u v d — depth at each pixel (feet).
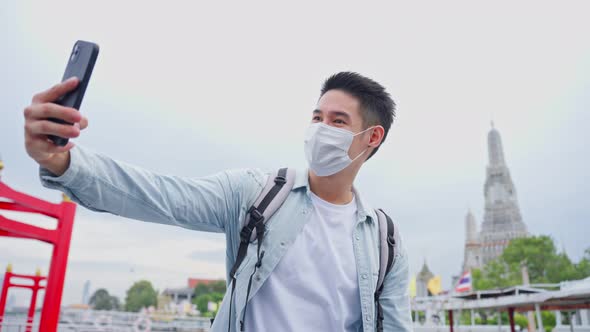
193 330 76.43
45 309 19.75
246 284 5.76
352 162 7.02
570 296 40.37
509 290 50.47
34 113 3.48
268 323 5.69
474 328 72.54
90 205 4.63
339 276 6.15
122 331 54.90
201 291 300.81
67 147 3.91
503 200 365.40
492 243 346.54
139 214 5.01
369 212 7.11
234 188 6.18
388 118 7.56
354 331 6.49
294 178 6.68
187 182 5.61
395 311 7.02
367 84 7.32
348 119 7.04
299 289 5.88
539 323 45.19
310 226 6.43
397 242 7.27
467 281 72.90
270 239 6.05
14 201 18.57
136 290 321.52
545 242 184.65
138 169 5.07
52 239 20.59
